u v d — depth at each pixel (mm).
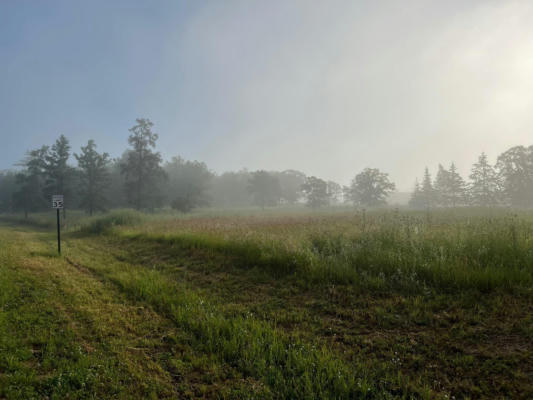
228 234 12031
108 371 3406
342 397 2885
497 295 4918
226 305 5594
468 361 3379
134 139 47562
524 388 2875
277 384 3115
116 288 6730
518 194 48312
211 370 3475
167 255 10484
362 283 6043
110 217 22656
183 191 66312
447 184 59969
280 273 7434
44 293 6094
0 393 2922
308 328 4551
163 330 4586
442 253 6672
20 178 50094
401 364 3430
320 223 18016
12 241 14656
